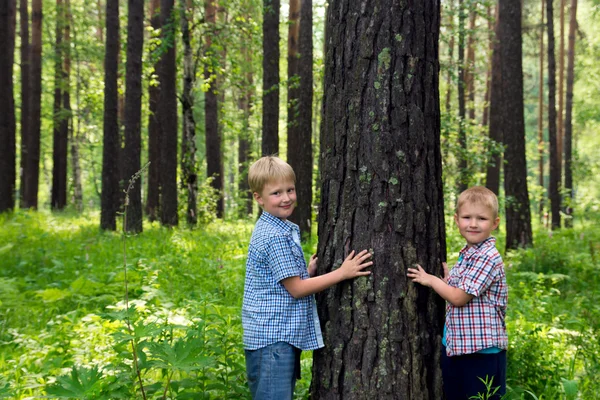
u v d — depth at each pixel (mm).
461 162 12812
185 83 13531
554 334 4121
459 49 15906
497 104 16125
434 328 2750
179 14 12688
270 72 11320
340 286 2699
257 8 13273
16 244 9359
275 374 2584
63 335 4457
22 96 19547
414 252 2654
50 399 2859
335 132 2750
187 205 14062
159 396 3029
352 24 2697
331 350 2701
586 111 23047
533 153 25406
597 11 18344
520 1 9891
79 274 6949
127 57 11695
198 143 27375
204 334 3066
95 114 22531
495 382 2789
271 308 2611
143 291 5941
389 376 2604
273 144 11344
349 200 2699
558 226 17062
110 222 12039
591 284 7121
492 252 2746
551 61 14938
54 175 21797
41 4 18109
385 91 2635
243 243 9742
